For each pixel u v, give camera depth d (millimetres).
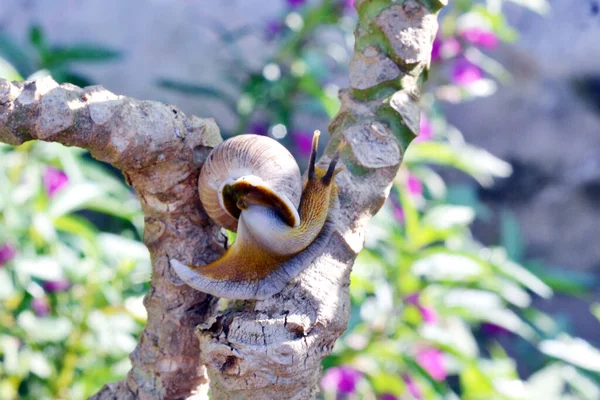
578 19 1489
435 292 844
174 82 1184
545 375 932
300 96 1174
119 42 1615
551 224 1683
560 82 1622
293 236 444
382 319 780
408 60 455
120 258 756
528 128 1675
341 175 455
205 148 457
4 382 694
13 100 424
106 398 479
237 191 445
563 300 1657
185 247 464
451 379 1336
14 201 753
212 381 441
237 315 439
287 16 1196
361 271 786
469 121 1692
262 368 430
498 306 916
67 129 430
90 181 860
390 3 456
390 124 459
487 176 1549
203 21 1615
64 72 988
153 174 453
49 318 729
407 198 788
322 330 438
